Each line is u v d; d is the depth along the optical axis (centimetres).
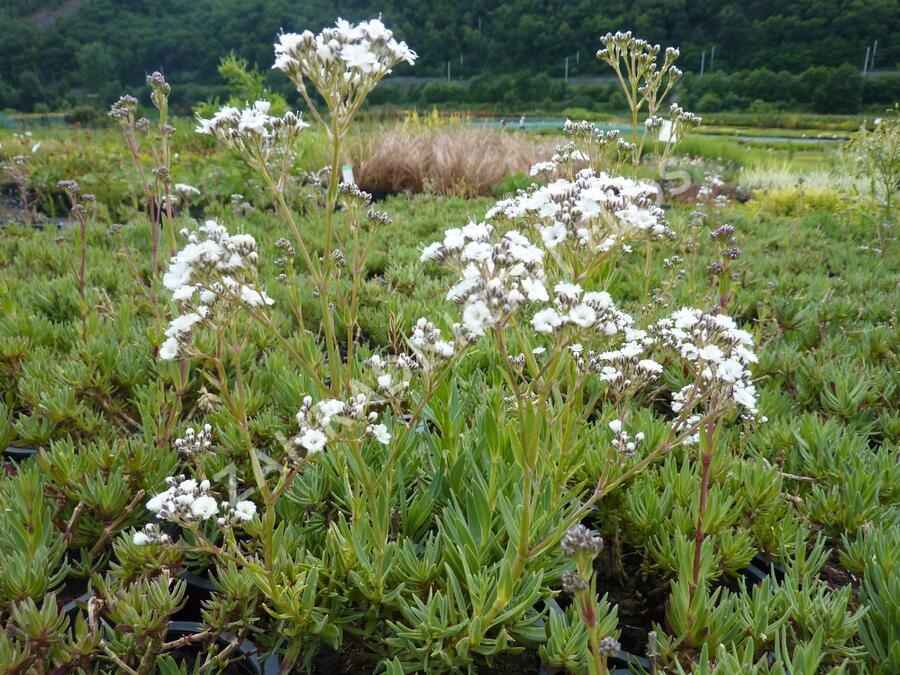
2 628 196
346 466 256
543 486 260
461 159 1325
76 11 6372
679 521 259
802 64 6531
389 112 2142
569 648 198
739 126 5469
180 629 234
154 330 378
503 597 197
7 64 5569
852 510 268
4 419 320
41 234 767
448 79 7769
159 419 322
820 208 1155
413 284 605
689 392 212
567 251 234
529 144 1544
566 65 7206
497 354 395
